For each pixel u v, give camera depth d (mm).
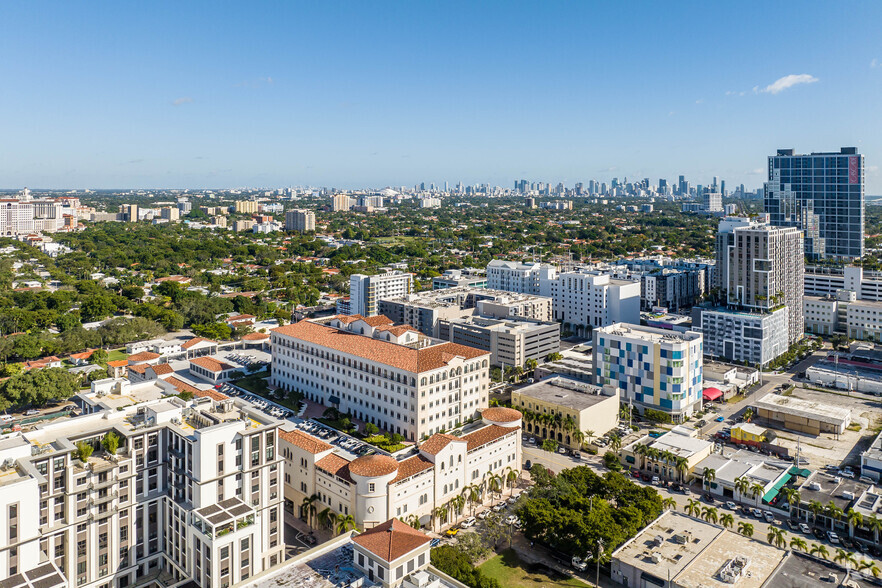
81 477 132625
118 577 140500
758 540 158500
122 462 138875
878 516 173750
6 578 117562
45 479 127750
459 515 183875
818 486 192125
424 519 173875
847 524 173875
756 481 198750
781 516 185250
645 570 143500
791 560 146250
